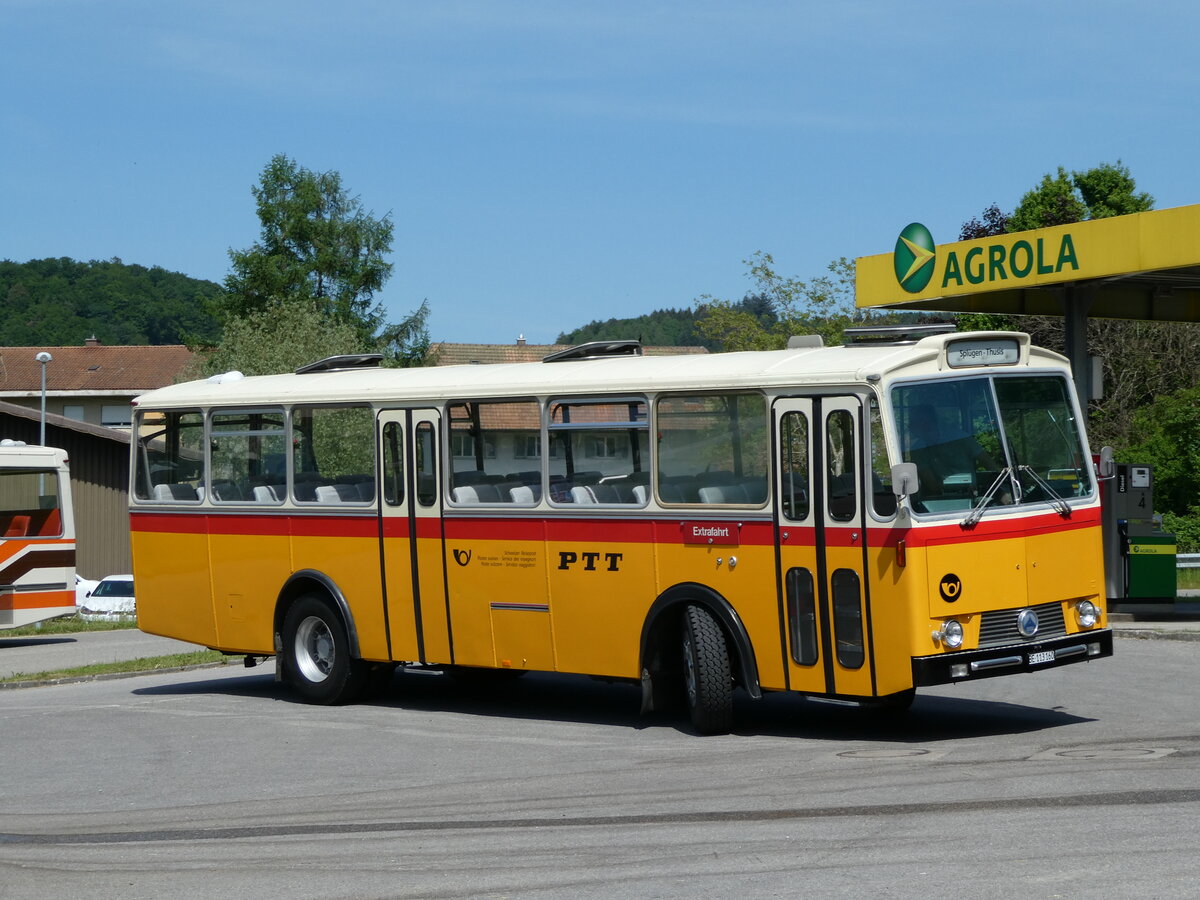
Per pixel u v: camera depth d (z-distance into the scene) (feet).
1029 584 36.50
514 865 26.07
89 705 52.19
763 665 37.88
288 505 49.29
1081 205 151.33
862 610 35.81
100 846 29.76
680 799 31.07
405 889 24.76
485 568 44.09
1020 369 38.01
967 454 36.42
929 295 67.36
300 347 174.50
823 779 32.24
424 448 45.68
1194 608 62.90
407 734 42.09
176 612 53.01
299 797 33.96
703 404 39.24
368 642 47.21
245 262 217.56
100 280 421.18
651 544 40.16
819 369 36.91
